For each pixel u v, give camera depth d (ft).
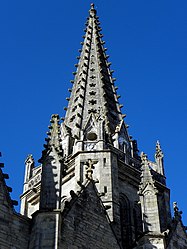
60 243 137.90
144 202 166.20
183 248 163.53
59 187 146.10
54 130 161.48
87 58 256.32
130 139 217.77
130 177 197.77
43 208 141.90
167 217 188.34
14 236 136.67
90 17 285.43
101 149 195.00
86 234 148.05
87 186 158.71
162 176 210.38
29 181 212.23
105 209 158.81
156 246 154.92
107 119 220.64
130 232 184.96
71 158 194.70
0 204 138.82
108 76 253.65
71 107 234.17
